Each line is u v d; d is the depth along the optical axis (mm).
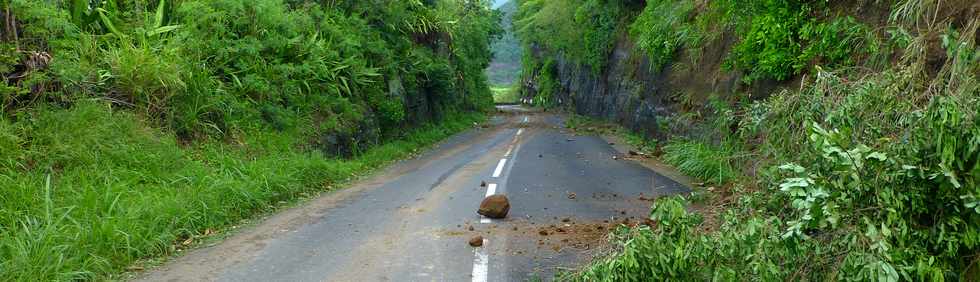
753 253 3312
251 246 6043
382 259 5469
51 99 8305
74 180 7062
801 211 3268
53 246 5062
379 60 17688
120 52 9461
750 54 12070
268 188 8492
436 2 23172
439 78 22828
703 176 10367
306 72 13438
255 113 11617
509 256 5488
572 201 8289
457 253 5609
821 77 4734
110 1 10375
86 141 7707
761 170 4062
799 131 4586
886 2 8750
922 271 3012
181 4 11531
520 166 12273
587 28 32625
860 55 8117
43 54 8242
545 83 52844
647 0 21266
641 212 7508
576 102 40469
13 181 6301
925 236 3201
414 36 22000
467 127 27328
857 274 2979
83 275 4863
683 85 17406
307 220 7312
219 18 11922
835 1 10180
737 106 12586
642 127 20578
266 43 12766
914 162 3178
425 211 7652
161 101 9703
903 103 3877
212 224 6832
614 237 3863
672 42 18438
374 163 13844
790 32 10789
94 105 8336
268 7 12898
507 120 33406
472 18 29094
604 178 10555
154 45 10273
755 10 11984
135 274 5113
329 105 14086
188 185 7824
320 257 5574
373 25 18703
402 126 19141
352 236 6379
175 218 6367
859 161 3039
